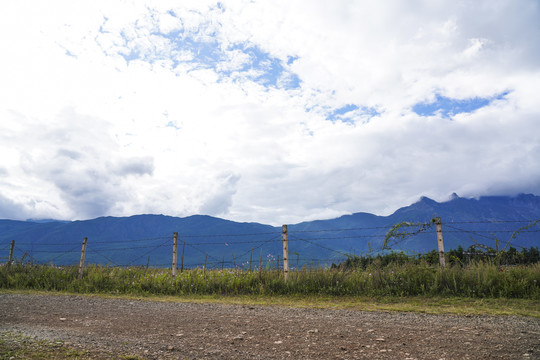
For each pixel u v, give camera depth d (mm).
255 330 6441
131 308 9359
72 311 8930
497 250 13523
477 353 4730
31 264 17500
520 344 5102
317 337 5836
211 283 13070
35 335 6164
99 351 5152
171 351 5172
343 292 11352
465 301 9430
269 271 13352
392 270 12047
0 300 11188
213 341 5707
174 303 10211
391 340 5539
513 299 9359
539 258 12859
